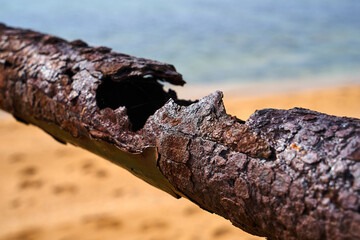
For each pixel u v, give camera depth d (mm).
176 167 1142
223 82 12555
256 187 985
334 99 10859
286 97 11172
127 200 5895
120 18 21203
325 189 885
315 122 984
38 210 5727
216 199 1092
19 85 1744
